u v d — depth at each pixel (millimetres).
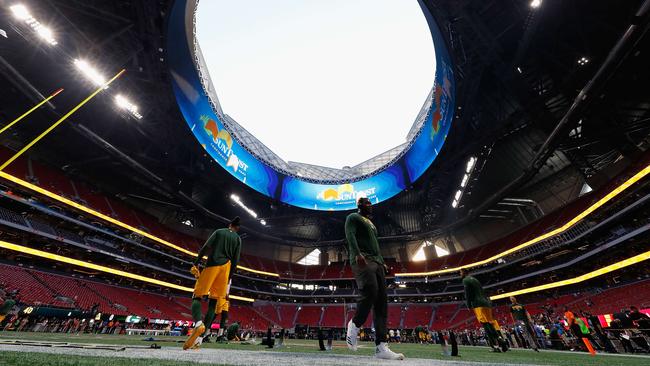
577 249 32562
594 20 21516
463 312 45969
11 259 26375
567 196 39875
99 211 36000
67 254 30594
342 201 48875
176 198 42031
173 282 41844
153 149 37562
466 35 24828
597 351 9477
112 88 28453
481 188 43438
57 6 22484
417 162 40438
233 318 43500
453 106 29719
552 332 11070
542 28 22562
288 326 48969
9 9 21500
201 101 34625
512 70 25328
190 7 26703
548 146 26875
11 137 31891
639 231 23734
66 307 24438
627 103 25469
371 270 2896
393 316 49750
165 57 26734
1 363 1433
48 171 35031
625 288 26750
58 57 24781
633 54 19234
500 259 42875
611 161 31344
